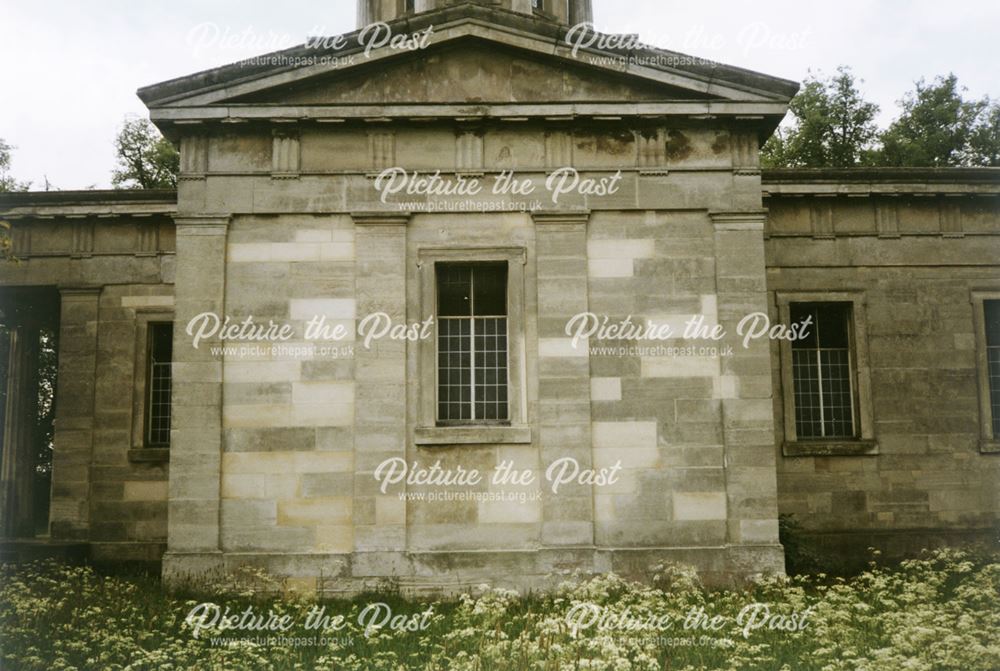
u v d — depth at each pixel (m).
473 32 20.91
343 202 20.81
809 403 26.05
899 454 25.39
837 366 26.16
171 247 26.89
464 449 20.14
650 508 19.98
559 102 20.80
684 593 17.61
